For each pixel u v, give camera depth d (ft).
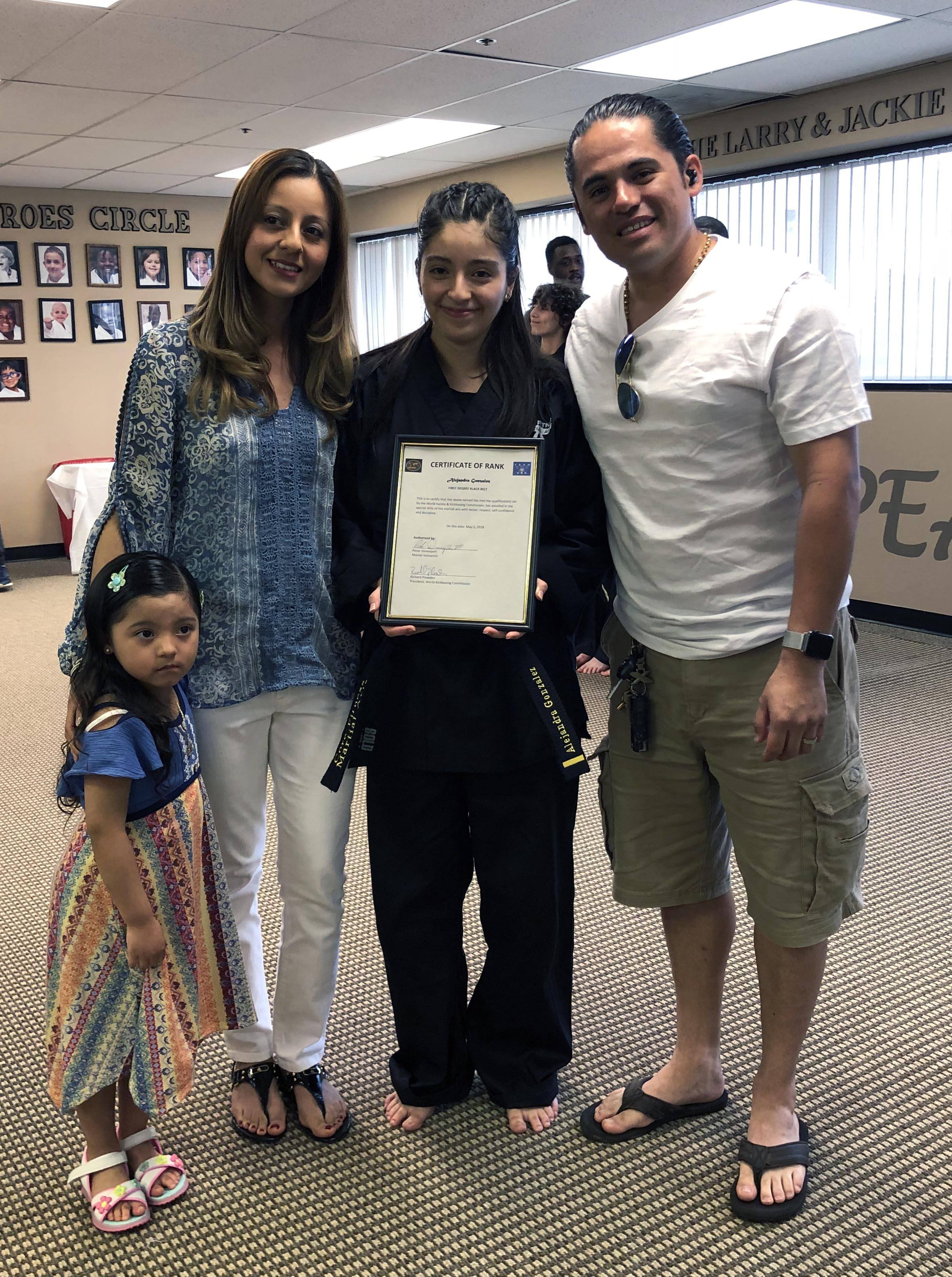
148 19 15.21
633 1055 7.52
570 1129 6.78
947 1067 7.30
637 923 9.43
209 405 5.83
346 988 8.48
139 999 5.81
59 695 16.69
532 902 6.34
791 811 5.77
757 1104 6.25
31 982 8.59
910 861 10.40
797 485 5.65
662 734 6.24
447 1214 6.08
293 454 6.07
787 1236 5.85
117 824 5.53
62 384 29.96
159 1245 5.90
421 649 6.02
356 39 16.30
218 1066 7.53
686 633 5.87
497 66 17.89
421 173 27.94
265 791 6.56
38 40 16.05
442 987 6.59
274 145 24.02
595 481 6.15
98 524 5.99
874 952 8.83
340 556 6.28
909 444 19.21
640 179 5.26
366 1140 6.72
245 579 6.06
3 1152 6.69
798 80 18.71
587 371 5.96
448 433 5.98
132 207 30.09
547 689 5.95
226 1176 6.43
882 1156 6.44
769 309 5.27
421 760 6.08
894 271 19.52
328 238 5.91
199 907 6.04
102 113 20.58
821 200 20.47
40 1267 5.77
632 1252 5.78
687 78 18.54
